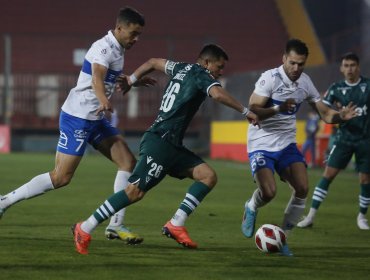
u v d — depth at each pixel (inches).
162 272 912.9
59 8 5521.7
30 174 2785.4
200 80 1056.2
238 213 1663.4
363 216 1481.3
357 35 5059.1
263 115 1081.4
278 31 5639.8
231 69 5472.4
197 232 1338.6
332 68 3430.1
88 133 1117.7
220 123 4532.5
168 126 1075.3
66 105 1113.4
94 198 1951.3
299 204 1133.7
